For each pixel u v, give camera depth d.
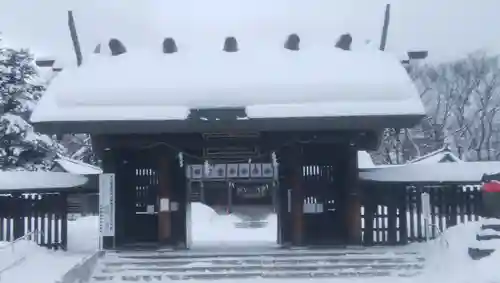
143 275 16.62
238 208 51.06
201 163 21.14
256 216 48.03
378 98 18.89
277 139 20.42
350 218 20.17
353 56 21.00
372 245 20.05
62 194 19.48
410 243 20.02
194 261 17.62
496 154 57.06
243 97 18.97
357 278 16.41
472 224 17.20
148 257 18.02
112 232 19.05
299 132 20.28
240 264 17.44
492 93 56.88
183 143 20.36
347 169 20.41
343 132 20.23
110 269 17.17
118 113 18.78
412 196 20.36
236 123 18.88
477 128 58.03
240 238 28.61
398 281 15.86
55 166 34.00
